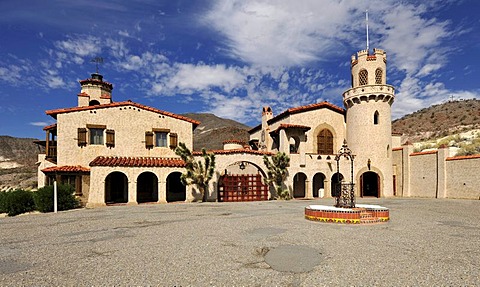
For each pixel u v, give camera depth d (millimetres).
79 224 14109
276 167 27859
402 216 16469
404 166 32844
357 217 13781
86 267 7457
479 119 72125
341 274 6852
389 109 32594
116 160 25094
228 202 26062
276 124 36781
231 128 97188
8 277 6793
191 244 9742
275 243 9852
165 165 25750
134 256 8383
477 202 24078
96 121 27031
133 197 24359
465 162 27000
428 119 88375
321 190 31062
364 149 31984
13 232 12250
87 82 33438
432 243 9898
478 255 8430
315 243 9859
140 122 28516
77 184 24344
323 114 34688
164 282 6398
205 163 25891
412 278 6609
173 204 24344
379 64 32812
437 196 29094
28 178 55438
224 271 7074
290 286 6148
